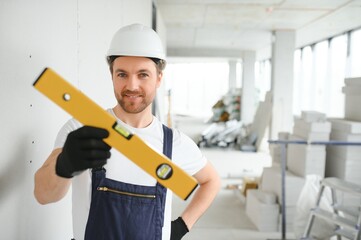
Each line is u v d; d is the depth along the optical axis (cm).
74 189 97
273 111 727
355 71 698
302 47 991
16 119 93
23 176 99
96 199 92
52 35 117
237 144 841
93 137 63
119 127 64
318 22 622
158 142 105
